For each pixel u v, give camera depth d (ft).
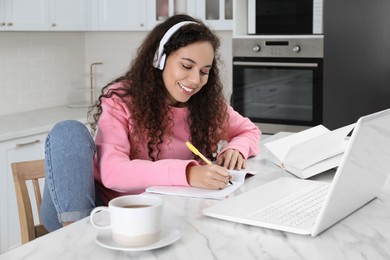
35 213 11.95
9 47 13.37
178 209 4.85
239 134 7.49
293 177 6.07
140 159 6.58
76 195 5.70
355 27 11.60
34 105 14.19
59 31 14.55
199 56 6.06
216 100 6.98
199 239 4.11
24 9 12.40
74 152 5.67
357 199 4.64
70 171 5.66
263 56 12.40
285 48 12.15
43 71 14.39
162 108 6.57
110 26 14.34
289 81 12.28
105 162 5.97
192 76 6.08
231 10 13.20
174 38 6.08
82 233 4.25
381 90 11.53
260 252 3.86
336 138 6.18
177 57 6.09
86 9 14.10
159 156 6.70
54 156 5.66
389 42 11.34
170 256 3.79
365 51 11.57
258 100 12.66
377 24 11.42
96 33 15.58
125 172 5.78
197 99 6.90
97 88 15.76
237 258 3.76
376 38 11.46
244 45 12.54
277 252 3.86
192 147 5.91
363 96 11.71
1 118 12.86
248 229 4.32
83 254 3.83
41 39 14.26
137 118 6.41
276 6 12.18
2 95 13.29
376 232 4.26
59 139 5.67
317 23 11.87
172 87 6.22
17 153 11.44
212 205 4.96
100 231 4.20
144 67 6.47
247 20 12.94
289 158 6.12
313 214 4.51
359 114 11.78
